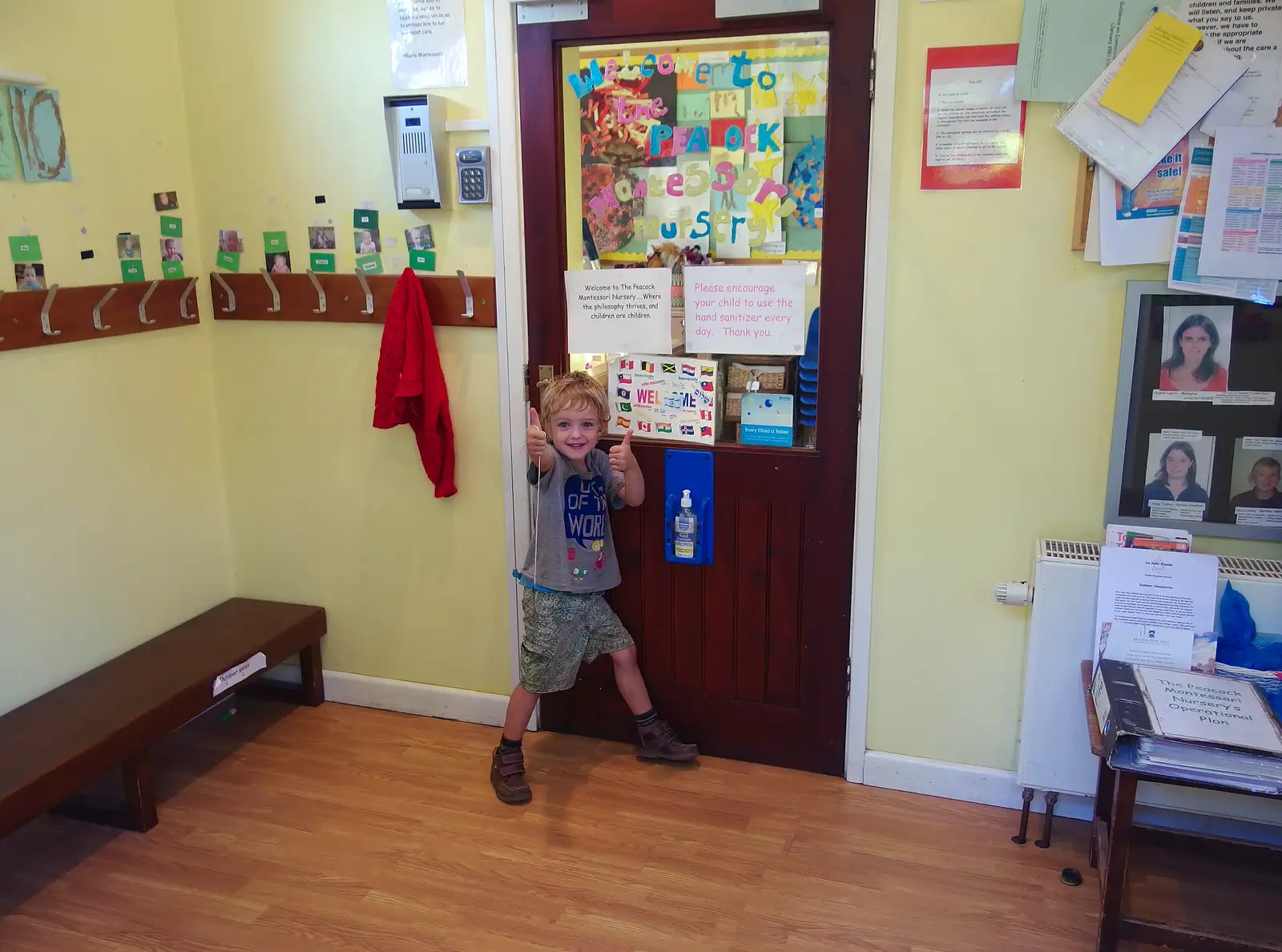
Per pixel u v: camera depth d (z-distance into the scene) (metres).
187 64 2.70
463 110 2.49
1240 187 1.99
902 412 2.32
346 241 2.67
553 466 2.41
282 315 2.78
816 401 2.38
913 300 2.25
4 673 2.34
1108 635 2.10
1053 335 2.19
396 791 2.55
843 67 2.18
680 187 2.39
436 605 2.87
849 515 2.42
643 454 2.53
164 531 2.78
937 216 2.20
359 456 2.82
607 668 2.73
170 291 2.72
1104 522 2.25
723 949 1.98
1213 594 2.04
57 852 2.31
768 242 2.36
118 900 2.14
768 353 2.38
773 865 2.24
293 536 2.96
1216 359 2.09
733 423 2.47
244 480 2.97
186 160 2.76
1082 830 2.37
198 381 2.86
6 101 2.23
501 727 2.88
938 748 2.49
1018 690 2.39
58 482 2.44
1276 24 1.92
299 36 2.58
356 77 2.55
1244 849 2.06
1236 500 2.15
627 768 2.64
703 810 2.45
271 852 2.30
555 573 2.44
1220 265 2.02
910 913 2.08
